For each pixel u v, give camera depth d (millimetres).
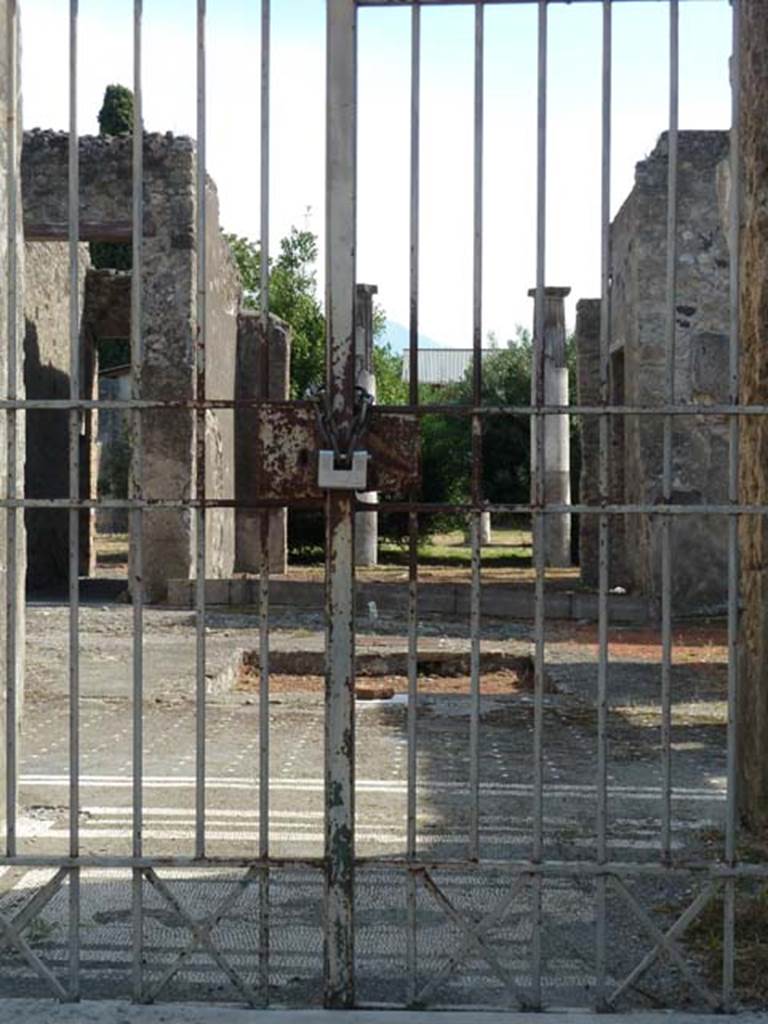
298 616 17641
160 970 4676
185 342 20219
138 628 4223
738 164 4270
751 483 6898
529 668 13391
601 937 4188
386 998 4422
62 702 10844
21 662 6695
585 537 22406
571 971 4699
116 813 6965
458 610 18000
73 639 4285
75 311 4324
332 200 4289
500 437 31328
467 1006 4238
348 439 4219
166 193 20109
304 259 32938
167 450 19859
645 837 6570
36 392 22906
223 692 11945
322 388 4309
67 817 6867
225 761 8531
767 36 6660
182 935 5051
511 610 17766
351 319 4277
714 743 9188
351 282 4281
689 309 19047
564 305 27297
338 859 4219
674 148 4191
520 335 33031
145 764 8414
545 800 7410
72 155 4277
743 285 7000
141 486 4270
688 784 7867
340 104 4289
